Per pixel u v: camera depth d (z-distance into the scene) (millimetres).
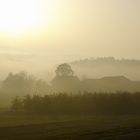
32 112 53844
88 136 30688
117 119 46062
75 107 57750
